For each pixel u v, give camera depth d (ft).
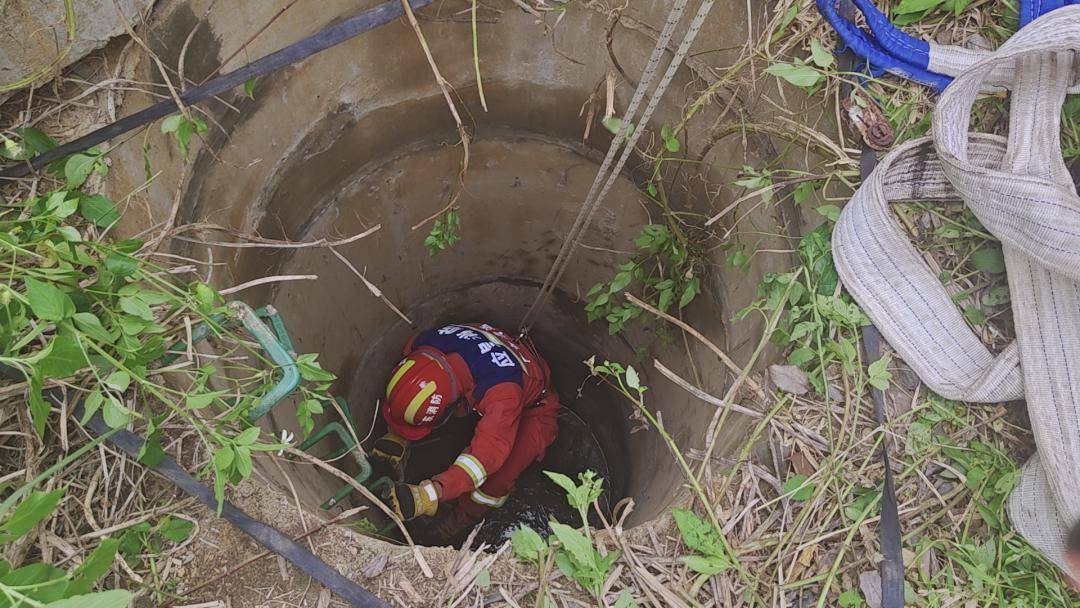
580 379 12.16
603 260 10.14
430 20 7.32
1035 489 4.80
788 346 5.69
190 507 4.79
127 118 4.99
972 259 5.49
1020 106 5.32
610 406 11.55
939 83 5.75
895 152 5.35
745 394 5.91
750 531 5.00
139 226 5.47
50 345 3.69
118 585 4.54
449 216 8.66
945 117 5.08
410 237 9.81
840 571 4.87
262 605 4.59
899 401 5.34
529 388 10.35
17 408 4.62
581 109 8.27
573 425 12.25
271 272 7.61
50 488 4.58
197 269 6.21
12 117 5.24
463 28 7.48
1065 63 5.21
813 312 5.50
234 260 6.86
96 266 4.52
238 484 4.88
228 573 4.65
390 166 8.65
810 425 5.30
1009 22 5.91
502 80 8.13
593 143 8.57
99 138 4.99
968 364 5.21
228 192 6.70
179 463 4.87
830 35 6.03
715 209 7.48
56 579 3.05
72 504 4.61
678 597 4.74
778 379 5.40
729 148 6.97
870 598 4.73
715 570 4.63
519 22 7.45
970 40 5.92
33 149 5.10
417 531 11.00
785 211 6.29
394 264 9.99
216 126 6.25
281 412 7.22
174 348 5.10
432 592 4.73
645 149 8.11
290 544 4.65
